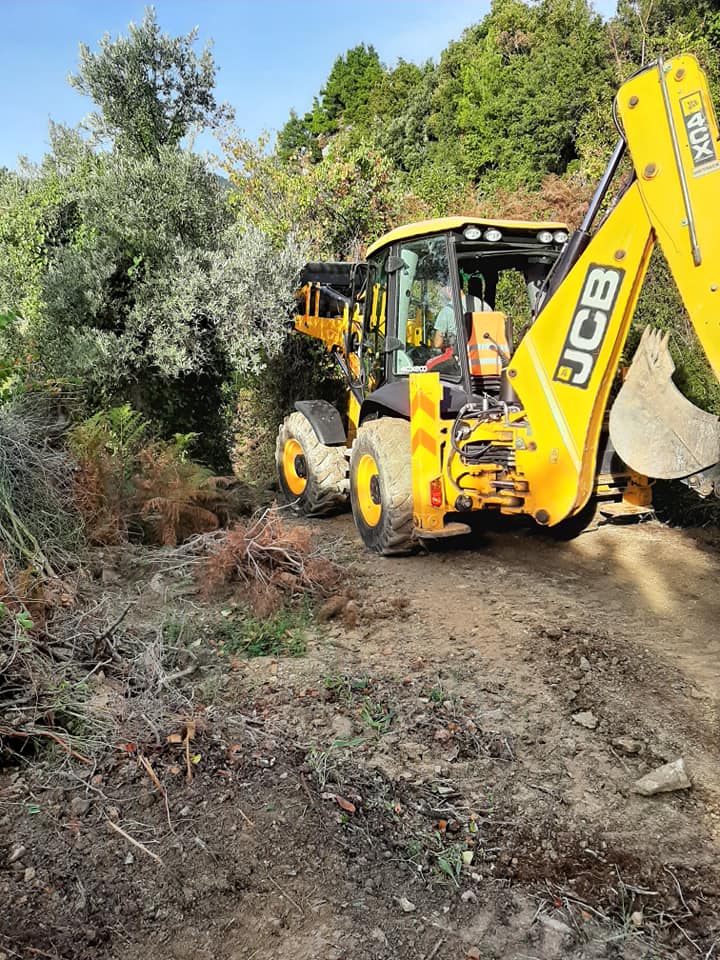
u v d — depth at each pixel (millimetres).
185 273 6992
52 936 2143
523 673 3717
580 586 4832
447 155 20078
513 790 2896
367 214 11109
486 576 5047
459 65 25766
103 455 5684
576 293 4242
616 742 3176
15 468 4848
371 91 38062
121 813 2660
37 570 4270
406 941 2215
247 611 4457
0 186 8414
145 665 3539
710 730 3252
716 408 5863
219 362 7559
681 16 13383
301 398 8859
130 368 7105
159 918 2246
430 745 3162
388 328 5855
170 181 7469
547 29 23641
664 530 5719
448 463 5000
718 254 3494
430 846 2598
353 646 4078
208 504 6188
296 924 2250
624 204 3992
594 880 2475
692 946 2229
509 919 2318
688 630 4160
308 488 6617
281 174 10938
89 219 7434
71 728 3104
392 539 5305
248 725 3260
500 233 5117
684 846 2604
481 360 5289
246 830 2596
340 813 2715
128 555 5215
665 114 3604
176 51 8414
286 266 7348
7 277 7422
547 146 18094
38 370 6551
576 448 4355
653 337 4195
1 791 2740
